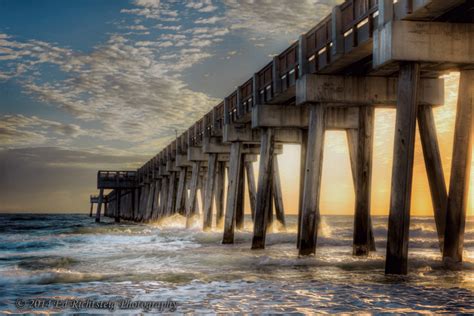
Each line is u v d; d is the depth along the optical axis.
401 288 11.04
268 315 8.79
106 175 80.31
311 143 17.20
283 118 21.80
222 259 18.19
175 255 20.41
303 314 8.77
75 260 19.86
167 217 52.34
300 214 23.03
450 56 12.32
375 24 13.64
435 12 11.84
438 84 17.20
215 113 30.45
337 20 15.27
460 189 14.48
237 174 26.89
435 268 14.21
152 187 66.44
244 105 24.53
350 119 21.28
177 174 57.81
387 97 17.08
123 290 11.77
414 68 12.37
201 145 38.16
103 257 20.83
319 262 16.36
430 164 17.02
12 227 65.50
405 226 12.20
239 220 36.91
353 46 14.55
